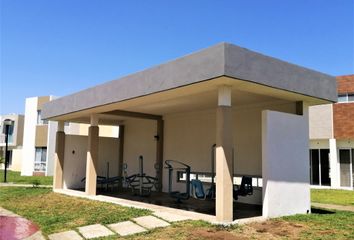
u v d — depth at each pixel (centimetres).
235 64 742
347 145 2147
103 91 1135
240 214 941
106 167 1775
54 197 1334
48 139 3056
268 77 827
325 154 2217
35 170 3089
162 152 1560
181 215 902
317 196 1600
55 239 764
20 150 3781
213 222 800
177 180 1466
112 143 1812
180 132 1481
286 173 938
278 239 679
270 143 900
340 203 1341
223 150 805
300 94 939
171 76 847
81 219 938
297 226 796
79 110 1289
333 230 764
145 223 831
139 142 1705
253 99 1088
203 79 760
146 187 1466
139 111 1448
